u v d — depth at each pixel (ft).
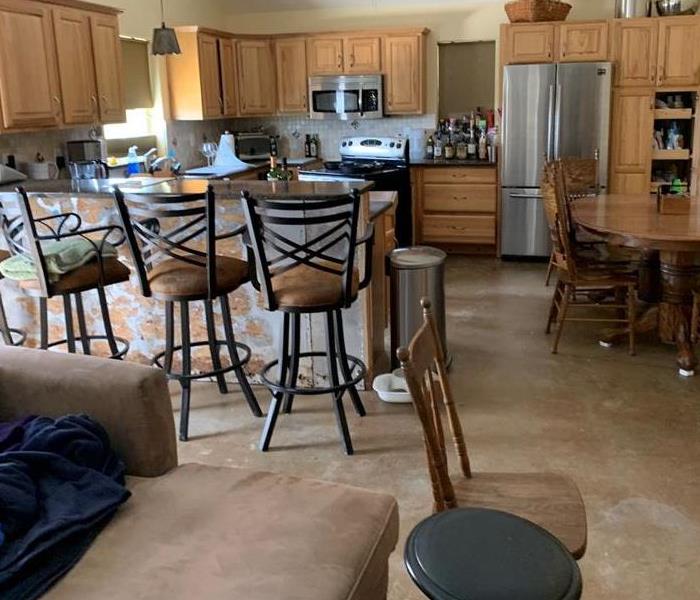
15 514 5.16
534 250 21.56
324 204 9.02
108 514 5.54
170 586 4.77
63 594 4.73
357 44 22.57
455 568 4.14
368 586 5.15
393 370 12.51
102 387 6.41
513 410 11.19
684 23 19.65
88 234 11.78
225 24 24.75
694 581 7.18
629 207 14.74
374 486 9.10
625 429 10.46
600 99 20.15
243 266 10.49
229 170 20.27
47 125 15.28
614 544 7.77
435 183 22.36
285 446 10.25
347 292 9.52
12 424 6.31
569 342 14.25
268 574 4.88
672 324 13.73
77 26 15.97
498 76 21.74
